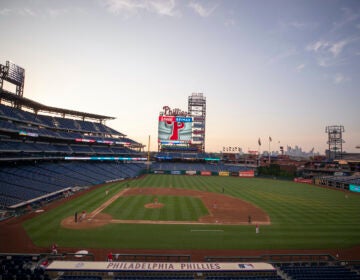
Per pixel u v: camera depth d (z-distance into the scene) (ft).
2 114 177.99
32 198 141.18
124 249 86.22
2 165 175.52
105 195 174.29
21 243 88.58
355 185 231.91
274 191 218.18
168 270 65.98
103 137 298.15
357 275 67.41
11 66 200.64
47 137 228.63
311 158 434.71
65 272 67.10
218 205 154.51
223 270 66.90
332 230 110.01
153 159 393.91
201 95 405.18
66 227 105.50
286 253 86.79
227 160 452.76
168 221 118.01
